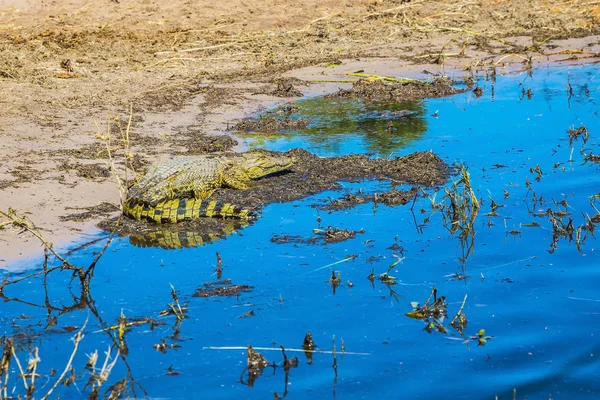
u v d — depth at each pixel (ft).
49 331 21.34
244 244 26.78
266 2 62.90
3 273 24.27
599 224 28.27
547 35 57.77
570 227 27.43
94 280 24.16
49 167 32.55
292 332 21.45
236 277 24.45
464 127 39.34
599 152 35.37
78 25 56.59
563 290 23.75
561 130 38.55
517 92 45.34
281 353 20.43
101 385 18.90
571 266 25.23
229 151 35.55
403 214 29.19
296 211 29.58
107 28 56.24
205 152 35.17
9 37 53.06
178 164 31.24
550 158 34.81
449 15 62.75
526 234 27.53
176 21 58.54
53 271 24.61
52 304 22.75
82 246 26.30
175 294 22.53
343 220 28.68
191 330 21.45
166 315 22.18
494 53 53.98
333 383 19.22
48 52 50.57
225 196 31.01
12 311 22.31
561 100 43.50
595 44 55.26
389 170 33.32
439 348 20.79
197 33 56.49
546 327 21.79
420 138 37.81
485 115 41.24
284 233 27.63
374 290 23.75
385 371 19.76
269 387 19.03
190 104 42.80
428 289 23.88
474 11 63.77
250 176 32.27
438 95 45.01
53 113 39.73
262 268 25.04
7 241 26.32
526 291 23.71
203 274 24.63
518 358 20.36
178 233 27.61
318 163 34.27
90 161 33.50
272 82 47.57
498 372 19.79
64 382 18.97
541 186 31.68
